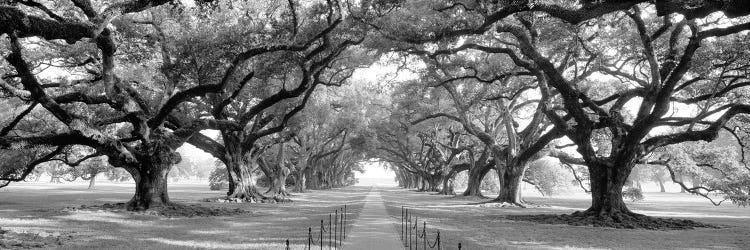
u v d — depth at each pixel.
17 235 14.12
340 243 14.09
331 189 94.06
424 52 30.41
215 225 19.55
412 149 78.25
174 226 18.86
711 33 20.55
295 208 32.22
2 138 20.88
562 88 24.27
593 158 24.66
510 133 39.88
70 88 29.17
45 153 33.62
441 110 46.22
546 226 21.41
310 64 29.27
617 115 24.44
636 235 18.16
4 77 24.94
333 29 23.98
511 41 33.16
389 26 23.62
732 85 24.69
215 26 24.64
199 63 25.59
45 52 26.66
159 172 24.86
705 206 46.31
